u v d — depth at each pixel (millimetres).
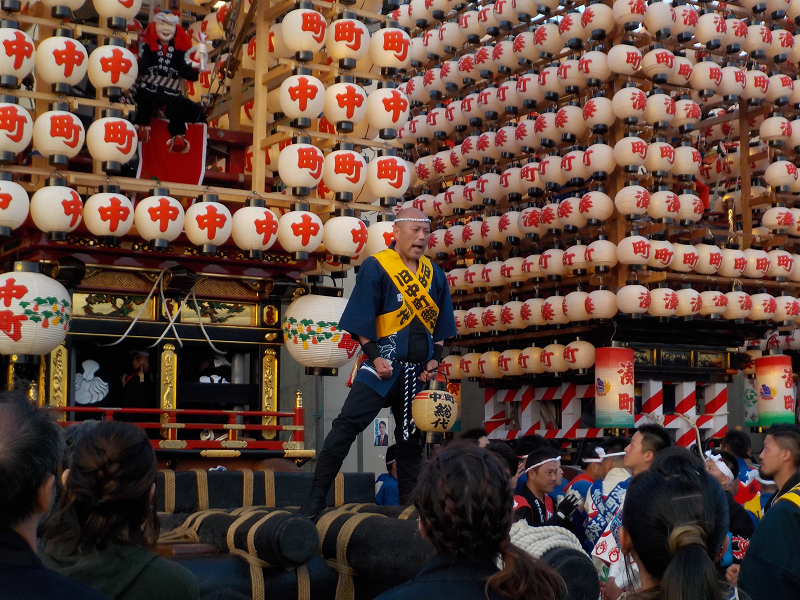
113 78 6086
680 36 10258
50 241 6301
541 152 11539
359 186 6871
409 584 2305
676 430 11141
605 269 10156
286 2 6887
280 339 7273
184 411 6422
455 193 12000
